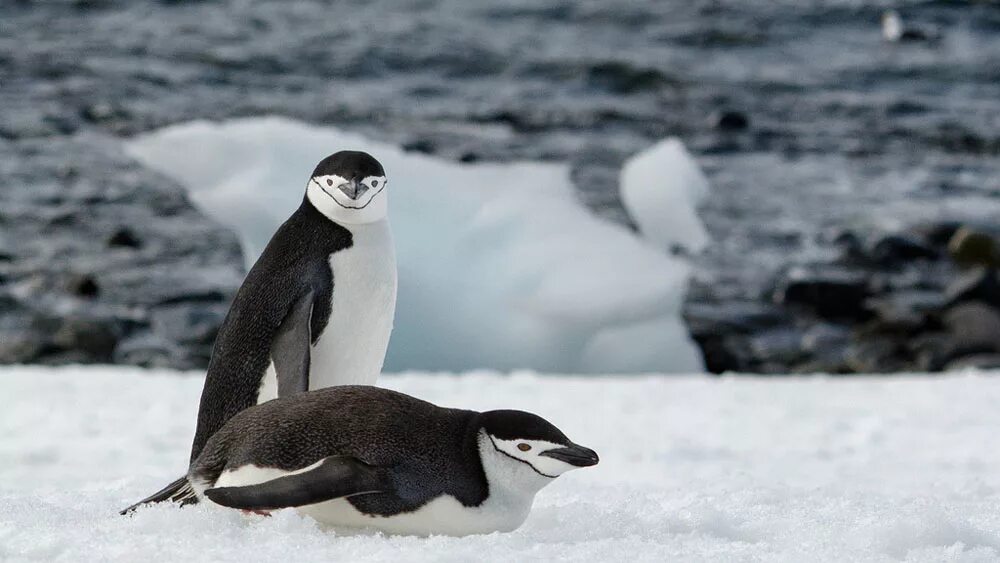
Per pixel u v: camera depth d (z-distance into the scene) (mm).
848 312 36656
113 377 21281
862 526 7789
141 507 7848
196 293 36531
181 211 44250
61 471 12898
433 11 83000
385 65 68500
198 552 6887
